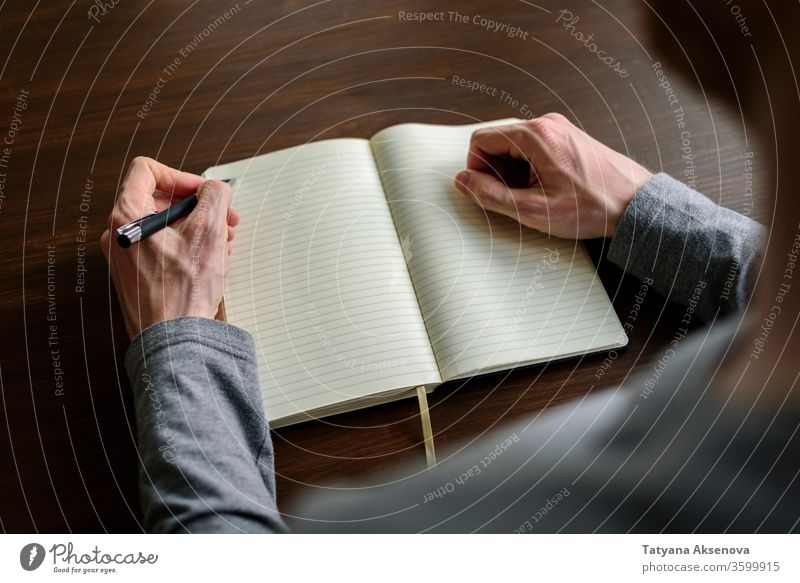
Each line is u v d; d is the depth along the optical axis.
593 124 0.80
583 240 0.71
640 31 0.87
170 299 0.61
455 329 0.65
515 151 0.71
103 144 0.77
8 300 0.68
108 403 0.63
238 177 0.73
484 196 0.69
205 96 0.81
